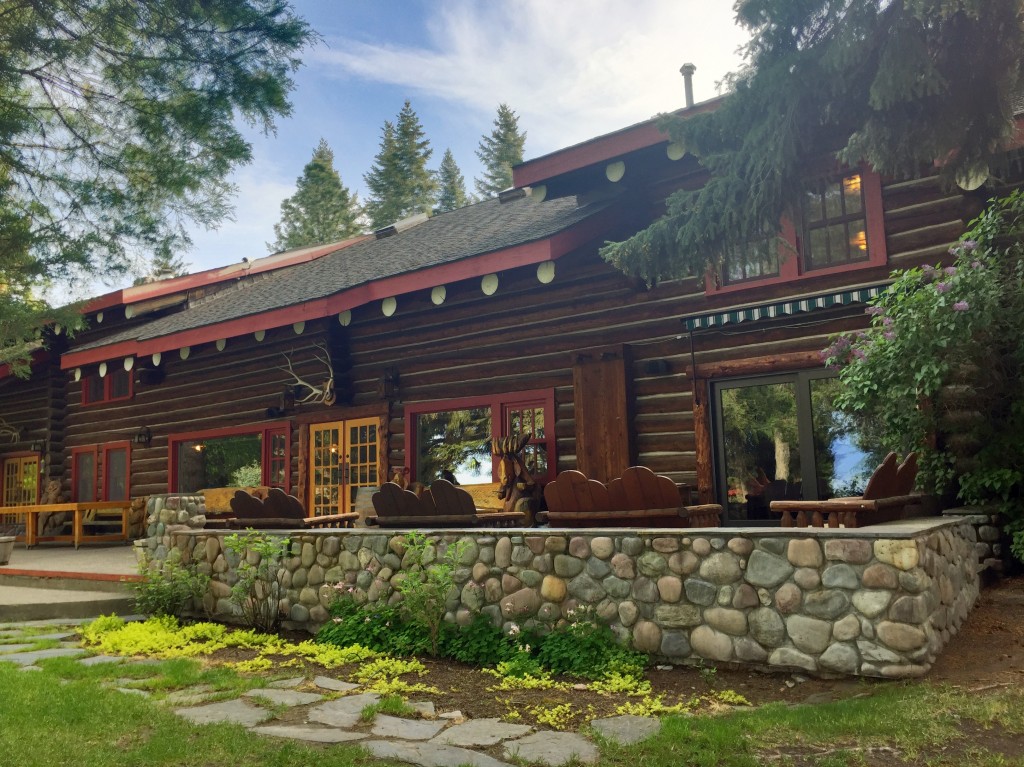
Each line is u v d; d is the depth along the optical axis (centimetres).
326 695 447
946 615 445
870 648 405
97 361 1366
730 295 857
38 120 566
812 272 801
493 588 541
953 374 606
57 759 327
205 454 1407
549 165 886
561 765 323
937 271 619
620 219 896
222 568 695
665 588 475
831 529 431
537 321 1010
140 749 339
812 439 798
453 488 639
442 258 948
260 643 606
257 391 1318
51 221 596
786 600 434
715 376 855
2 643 618
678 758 322
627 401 906
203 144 577
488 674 488
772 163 435
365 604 604
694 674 452
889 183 771
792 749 324
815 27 416
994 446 613
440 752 341
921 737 322
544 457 994
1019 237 643
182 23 533
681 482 875
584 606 502
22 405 1773
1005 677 382
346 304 1008
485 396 1047
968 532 549
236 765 323
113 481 1570
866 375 626
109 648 588
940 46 403
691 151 476
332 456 1202
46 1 516
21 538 1524
